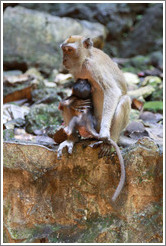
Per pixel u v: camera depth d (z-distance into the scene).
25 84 10.27
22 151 5.86
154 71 12.18
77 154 5.74
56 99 9.42
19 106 9.63
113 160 5.58
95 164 5.68
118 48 16.02
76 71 5.96
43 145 6.42
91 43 5.95
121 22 15.95
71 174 5.81
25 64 12.11
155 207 5.52
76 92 5.96
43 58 12.24
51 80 11.59
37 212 5.91
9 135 7.52
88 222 5.75
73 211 5.82
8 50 12.11
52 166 5.84
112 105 5.74
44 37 12.53
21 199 5.94
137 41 15.99
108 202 5.65
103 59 6.19
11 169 5.91
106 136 5.43
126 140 6.61
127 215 5.57
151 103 9.53
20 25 12.45
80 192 5.79
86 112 5.89
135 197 5.55
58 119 8.60
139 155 5.46
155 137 7.22
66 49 5.82
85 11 15.77
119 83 6.41
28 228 5.92
